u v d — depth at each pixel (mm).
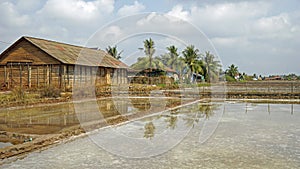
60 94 17000
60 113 10633
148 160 4602
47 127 7664
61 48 21797
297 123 8383
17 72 20844
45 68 20062
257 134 6664
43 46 20359
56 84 19797
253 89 21734
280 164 4410
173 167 4266
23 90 15375
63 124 8133
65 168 4238
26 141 5898
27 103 13594
